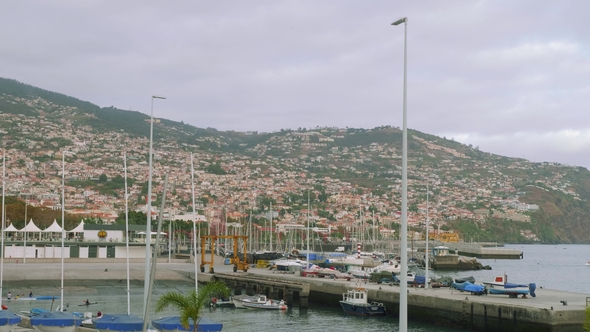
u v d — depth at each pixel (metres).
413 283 94.88
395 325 75.88
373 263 130.00
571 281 156.12
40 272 111.88
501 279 78.88
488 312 68.88
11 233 155.12
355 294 84.12
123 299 95.06
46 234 151.38
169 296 44.78
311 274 110.69
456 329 72.12
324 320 79.19
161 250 170.62
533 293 76.81
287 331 71.56
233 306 89.06
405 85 37.31
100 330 50.69
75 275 112.75
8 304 87.69
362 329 73.12
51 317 53.75
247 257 153.75
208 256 146.12
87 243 136.12
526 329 64.69
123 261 132.50
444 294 78.81
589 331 53.84
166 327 47.44
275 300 90.25
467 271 178.38
